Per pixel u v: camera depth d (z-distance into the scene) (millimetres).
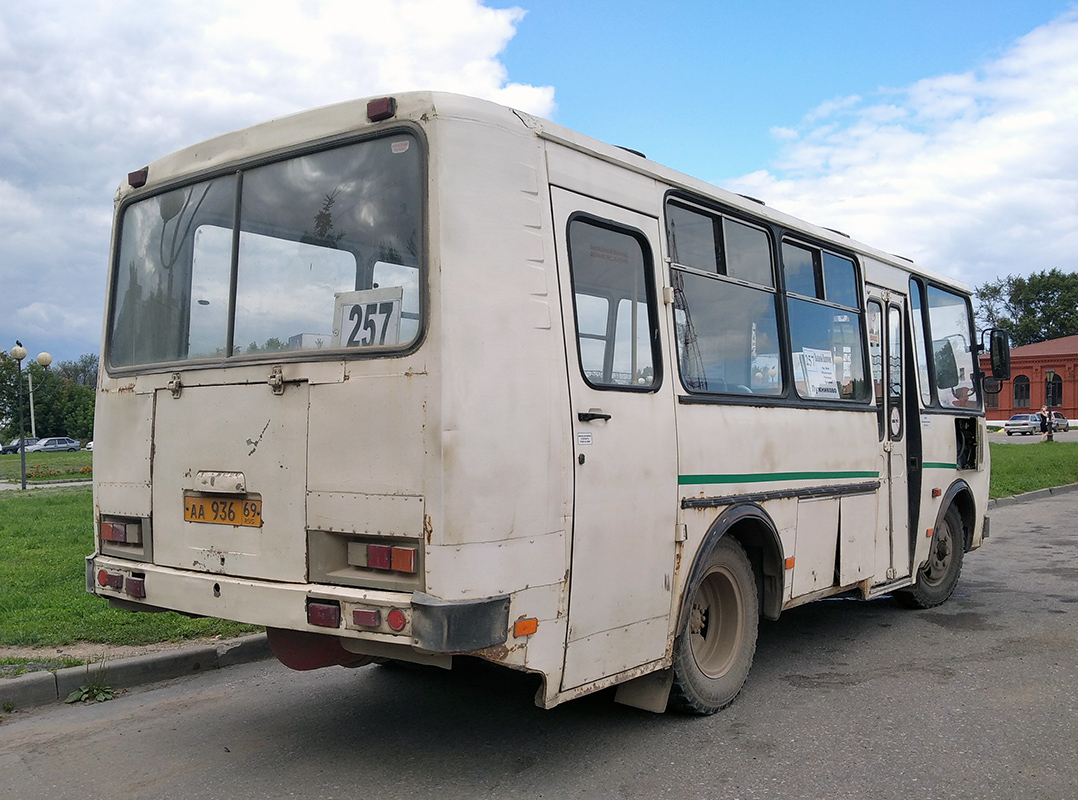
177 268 4613
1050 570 9898
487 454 3580
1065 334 81062
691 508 4742
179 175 4652
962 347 8703
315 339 3965
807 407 5902
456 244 3607
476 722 4922
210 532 4203
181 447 4344
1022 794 3977
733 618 5262
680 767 4277
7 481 29344
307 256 4051
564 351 3957
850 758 4406
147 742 4621
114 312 4934
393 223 3764
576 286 4113
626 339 4418
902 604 8008
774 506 5473
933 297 8172
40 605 7250
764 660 6309
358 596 3607
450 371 3521
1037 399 64688
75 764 4316
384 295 3754
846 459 6348
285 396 3947
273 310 4137
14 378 88125
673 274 4805
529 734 4734
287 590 3828
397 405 3604
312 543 3826
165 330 4629
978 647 6613
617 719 4980
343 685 5637
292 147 4141
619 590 4234
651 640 4477
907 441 7371
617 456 4223
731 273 5332
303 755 4426
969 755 4441
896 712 5121
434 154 3656
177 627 6543
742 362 5359
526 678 5766
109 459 4754
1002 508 16281
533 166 3939
